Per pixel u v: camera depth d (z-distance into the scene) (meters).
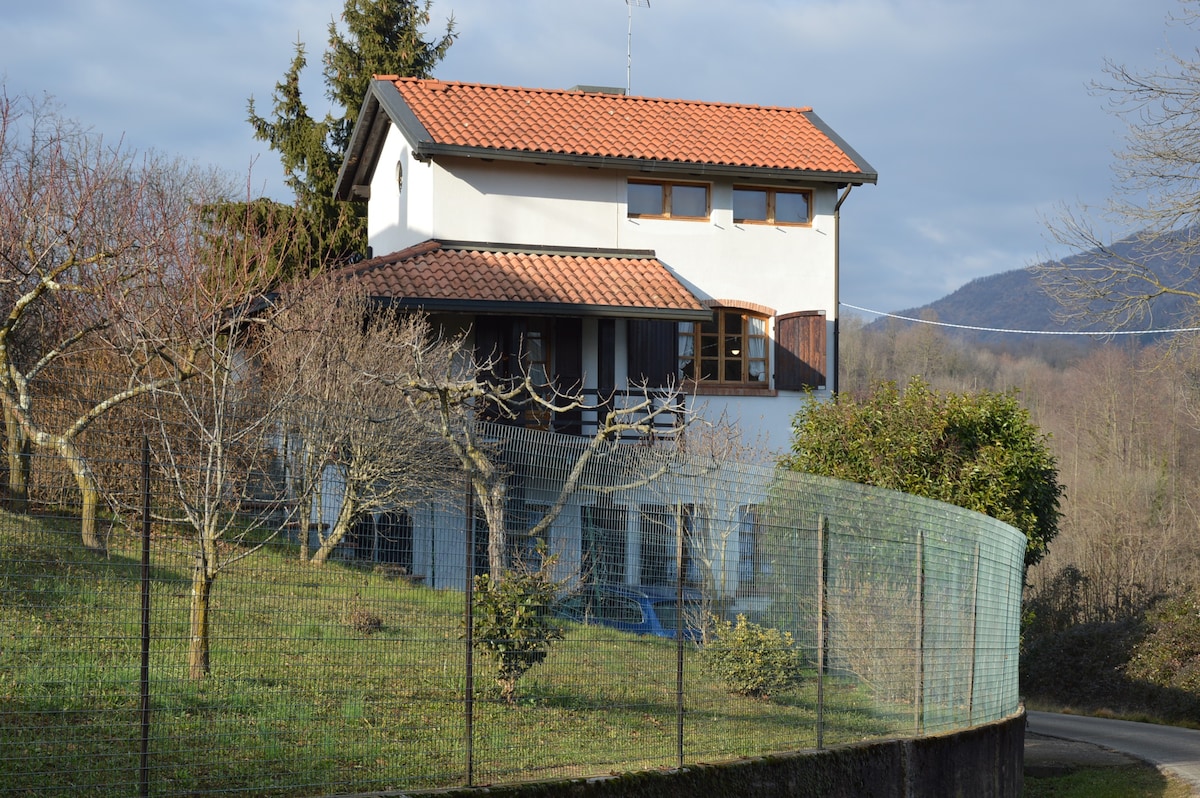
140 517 9.89
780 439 34.88
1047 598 57.16
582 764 11.51
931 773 15.66
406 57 49.38
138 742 9.54
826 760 13.66
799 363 35.28
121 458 9.62
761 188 36.00
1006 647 20.50
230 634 10.48
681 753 12.24
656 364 33.00
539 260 33.16
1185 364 29.50
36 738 9.15
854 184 35.72
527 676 12.05
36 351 23.45
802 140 37.06
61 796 8.67
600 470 12.73
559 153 33.31
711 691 13.66
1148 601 49.16
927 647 16.69
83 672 9.62
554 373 31.83
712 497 13.81
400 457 11.42
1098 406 70.75
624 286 32.22
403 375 19.47
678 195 35.50
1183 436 64.88
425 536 11.43
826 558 15.08
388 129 38.34
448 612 11.49
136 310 21.47
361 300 27.31
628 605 12.87
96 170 28.16
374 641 10.95
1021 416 26.19
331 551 10.89
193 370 14.97
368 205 42.19
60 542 9.29
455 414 15.52
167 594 10.24
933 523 17.25
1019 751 20.03
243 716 10.29
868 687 15.41
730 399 34.44
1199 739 30.75
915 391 26.73
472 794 9.89
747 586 14.03
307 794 9.45
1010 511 25.05
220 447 10.88
